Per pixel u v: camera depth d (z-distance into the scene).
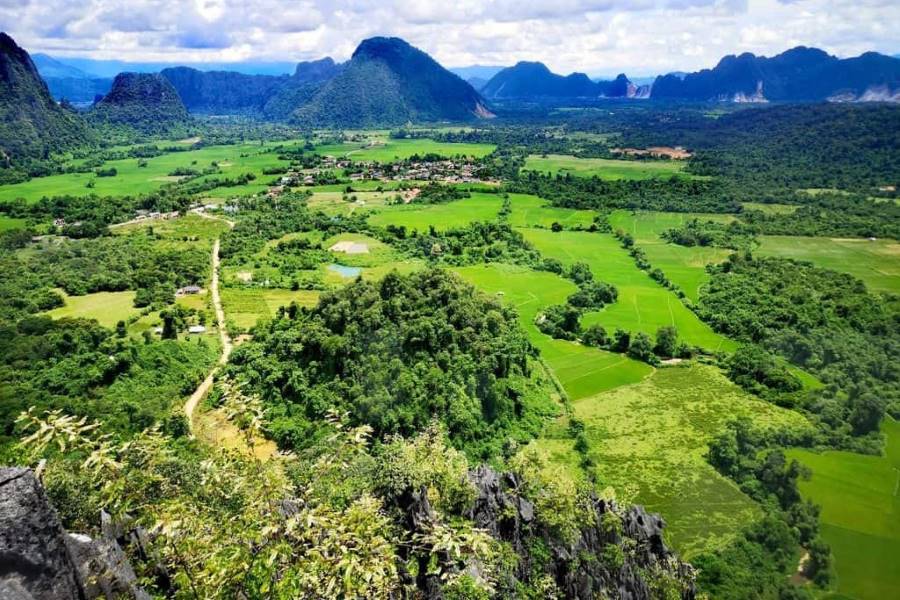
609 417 107.06
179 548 25.39
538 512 54.44
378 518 29.33
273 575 24.77
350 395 92.31
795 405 109.62
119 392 101.25
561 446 98.06
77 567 24.64
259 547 25.53
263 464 28.00
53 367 105.56
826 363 124.19
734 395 115.25
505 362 104.19
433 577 39.12
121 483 26.42
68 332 117.75
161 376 107.19
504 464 88.44
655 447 98.19
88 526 28.53
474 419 93.75
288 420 92.06
